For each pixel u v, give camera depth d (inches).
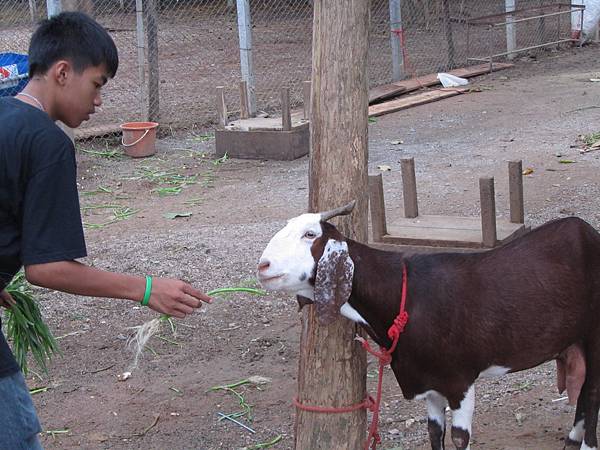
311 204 102.3
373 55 461.4
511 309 99.0
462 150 279.0
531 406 128.7
